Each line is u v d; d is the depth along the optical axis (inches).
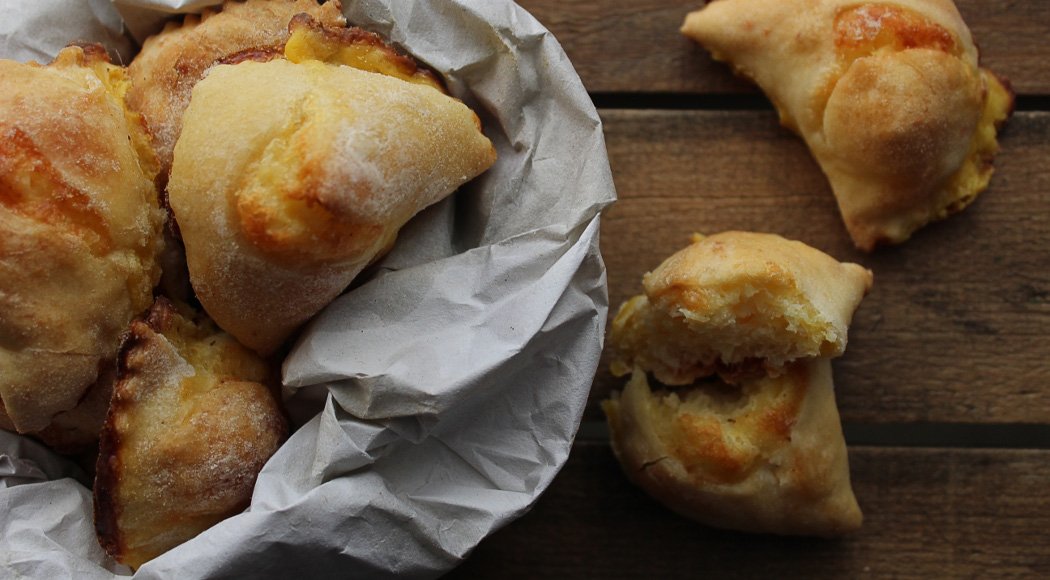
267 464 20.6
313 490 20.4
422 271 21.1
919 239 24.0
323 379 20.7
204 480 20.5
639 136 24.2
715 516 23.3
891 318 24.0
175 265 21.3
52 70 20.9
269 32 21.8
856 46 23.0
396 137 20.1
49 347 20.2
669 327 22.9
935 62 22.9
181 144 20.3
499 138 22.1
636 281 24.0
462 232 22.2
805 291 22.2
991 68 24.2
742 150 24.2
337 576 20.8
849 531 23.4
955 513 23.9
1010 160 24.0
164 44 21.9
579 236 21.4
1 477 21.5
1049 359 23.9
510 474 21.3
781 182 24.1
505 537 23.9
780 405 22.7
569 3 24.2
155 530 20.6
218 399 20.7
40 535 20.9
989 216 24.0
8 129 20.0
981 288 23.9
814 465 22.8
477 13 21.6
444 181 20.8
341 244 20.0
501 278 21.0
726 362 23.0
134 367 20.3
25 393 20.3
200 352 21.0
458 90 22.0
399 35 21.8
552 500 23.9
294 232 19.8
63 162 20.1
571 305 21.0
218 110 20.2
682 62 24.2
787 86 23.5
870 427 24.3
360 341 20.8
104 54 21.5
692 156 24.2
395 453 21.1
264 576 20.5
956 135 23.1
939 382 23.9
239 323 20.7
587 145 21.8
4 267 19.9
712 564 23.8
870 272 23.4
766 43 23.4
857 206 23.5
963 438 24.1
